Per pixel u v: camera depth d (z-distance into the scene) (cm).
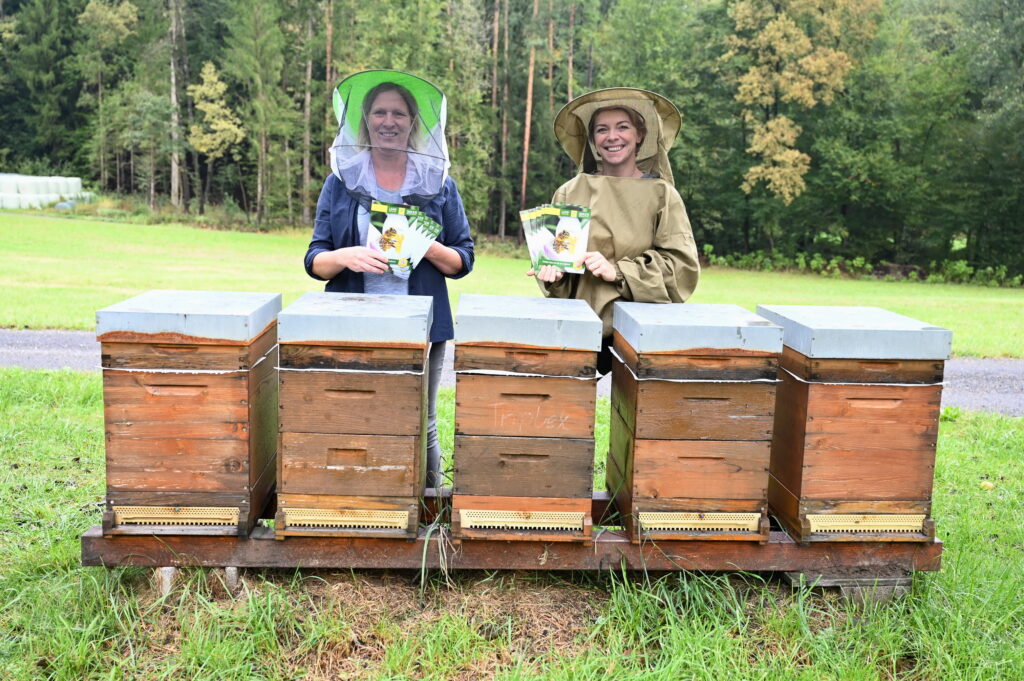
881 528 291
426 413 331
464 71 3688
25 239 2502
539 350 271
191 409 273
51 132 5259
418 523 292
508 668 261
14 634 275
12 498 394
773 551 290
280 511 278
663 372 273
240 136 4188
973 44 3244
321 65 4550
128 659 260
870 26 3338
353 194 324
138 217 3772
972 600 302
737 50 3447
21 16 5350
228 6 4600
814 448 283
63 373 697
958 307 1741
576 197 357
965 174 3369
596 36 4194
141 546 280
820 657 267
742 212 3669
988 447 580
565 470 279
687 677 258
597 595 298
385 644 270
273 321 310
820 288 2475
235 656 260
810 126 3453
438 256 336
